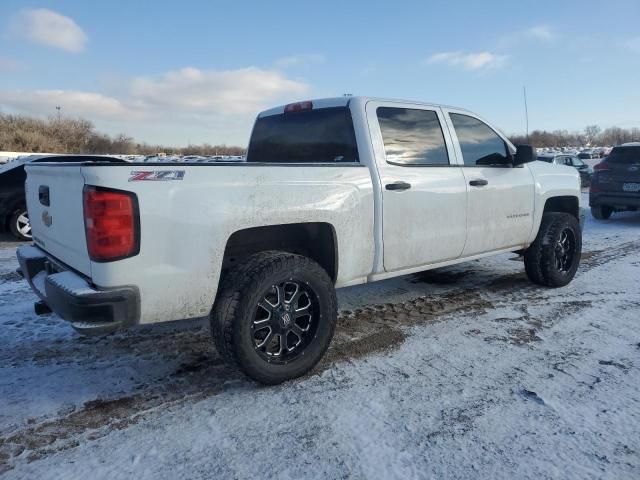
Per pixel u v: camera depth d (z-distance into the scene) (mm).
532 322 4344
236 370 3477
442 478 2328
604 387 3154
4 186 8562
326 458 2488
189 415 2900
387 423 2785
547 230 5266
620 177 10297
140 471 2402
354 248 3627
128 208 2645
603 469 2375
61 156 8953
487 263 6734
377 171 3768
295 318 3275
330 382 3283
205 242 2893
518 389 3150
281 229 3500
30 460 2484
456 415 2855
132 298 2715
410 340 3977
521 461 2443
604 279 5770
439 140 4328
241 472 2391
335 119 4020
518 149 4746
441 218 4207
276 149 4586
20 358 3678
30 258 3480
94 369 3502
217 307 3008
